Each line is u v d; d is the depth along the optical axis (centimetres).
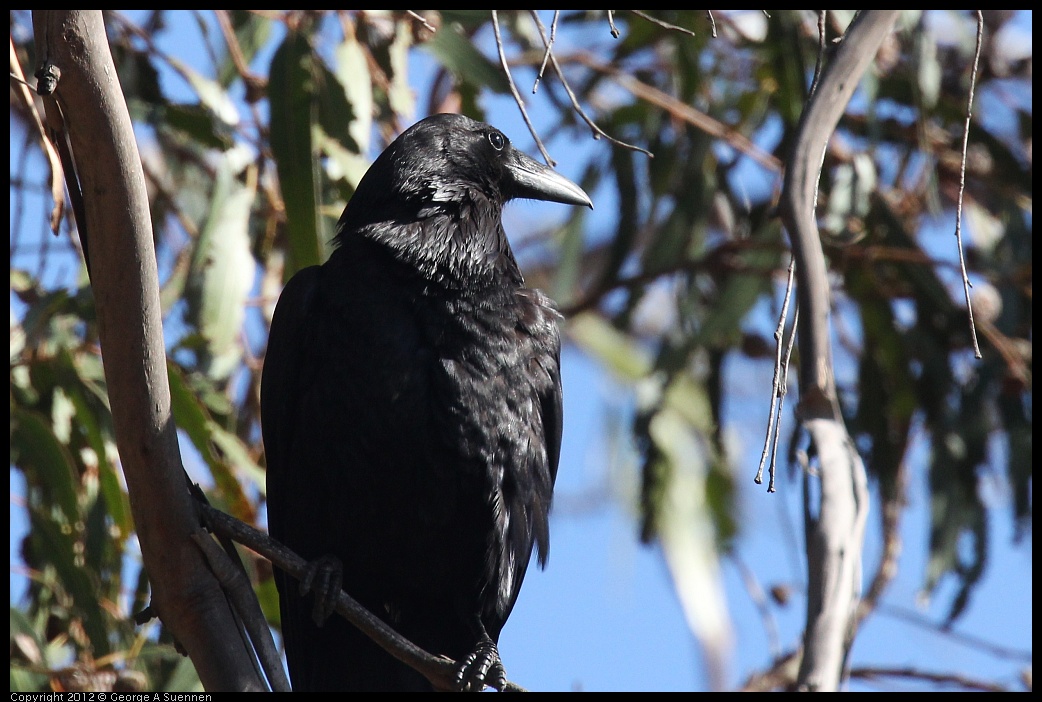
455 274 866
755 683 1121
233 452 991
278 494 867
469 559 870
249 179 1069
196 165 1266
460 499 847
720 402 1240
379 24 1099
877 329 1216
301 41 1007
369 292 842
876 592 1144
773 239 1224
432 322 843
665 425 1402
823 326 540
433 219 899
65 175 609
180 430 942
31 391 1009
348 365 827
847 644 472
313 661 884
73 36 575
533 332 885
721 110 1289
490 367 849
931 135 1276
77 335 1105
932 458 1182
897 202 1293
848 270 1213
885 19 580
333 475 834
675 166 1288
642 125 1298
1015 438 1164
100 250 605
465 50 1067
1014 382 1177
